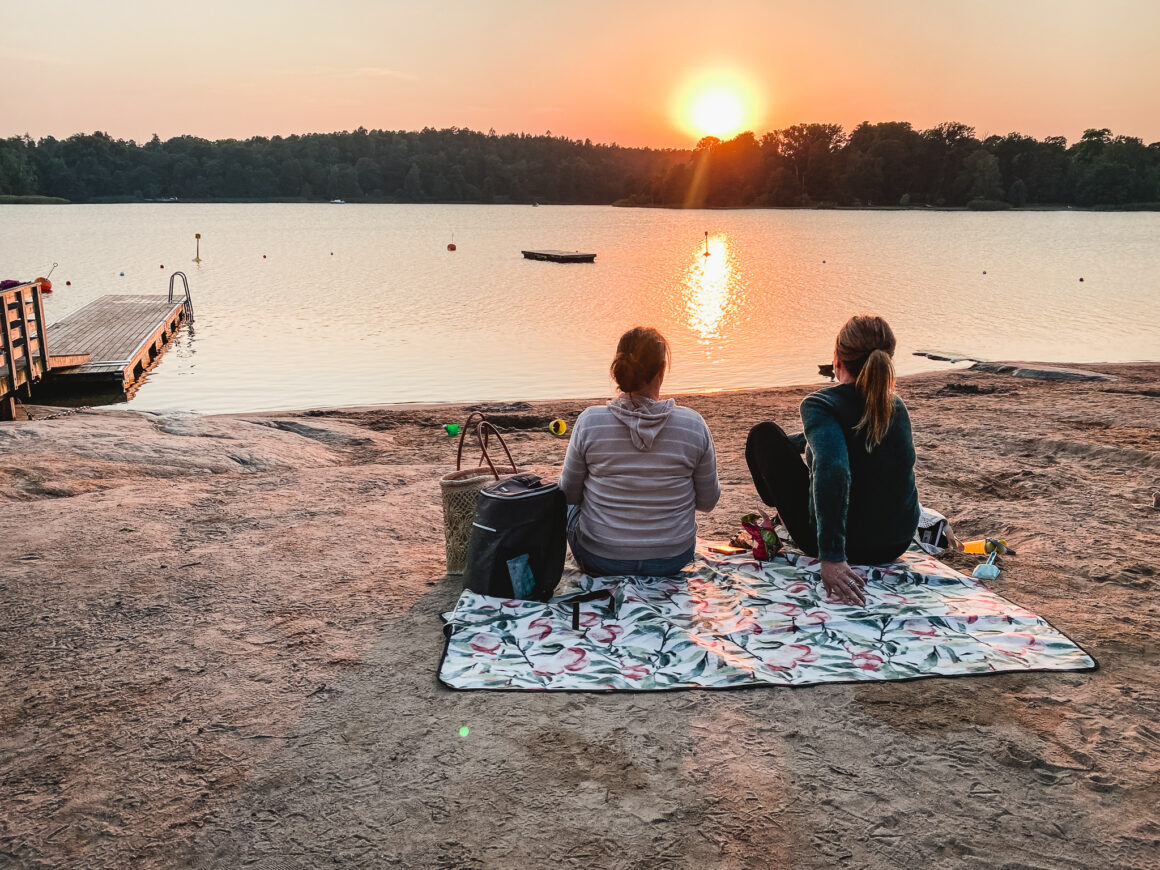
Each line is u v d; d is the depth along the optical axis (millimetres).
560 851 2516
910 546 4754
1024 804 2707
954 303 31344
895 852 2506
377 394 16375
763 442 4285
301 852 2527
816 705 3240
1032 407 10508
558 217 146000
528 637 3721
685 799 2738
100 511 5848
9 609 4215
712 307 30844
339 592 4430
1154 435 8359
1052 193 164250
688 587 4168
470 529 4500
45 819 2682
